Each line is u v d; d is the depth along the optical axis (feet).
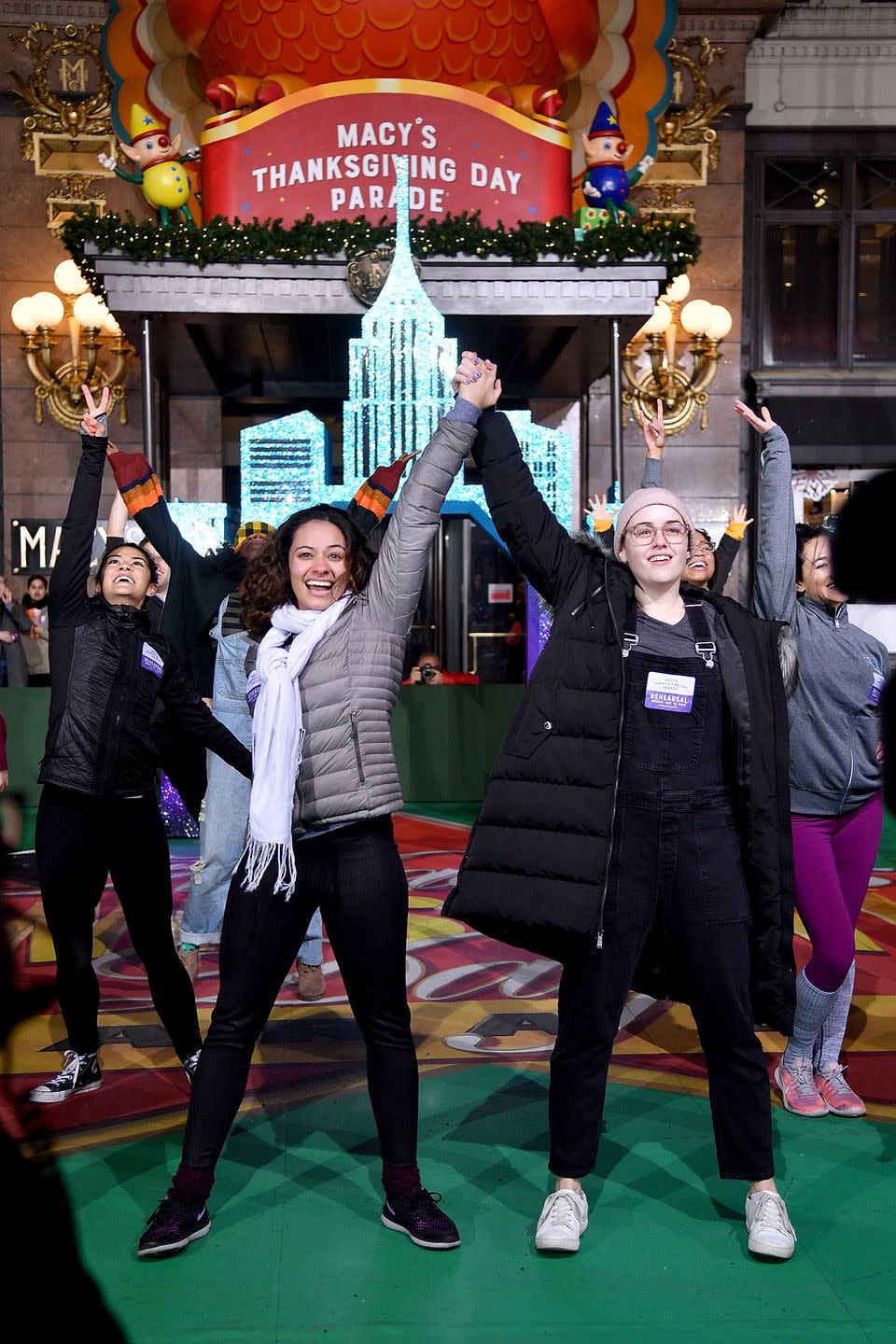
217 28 32.45
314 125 30.32
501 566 43.73
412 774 30.22
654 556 8.86
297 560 9.24
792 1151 10.67
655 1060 12.81
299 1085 12.03
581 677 8.87
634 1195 9.77
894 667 5.78
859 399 44.16
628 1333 7.81
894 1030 13.85
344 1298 8.18
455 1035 13.66
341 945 8.84
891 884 21.66
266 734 8.66
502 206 30.78
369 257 28.91
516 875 8.75
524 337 33.81
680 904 8.82
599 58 37.04
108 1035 13.46
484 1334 7.78
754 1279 8.49
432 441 9.19
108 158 29.78
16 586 41.04
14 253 40.91
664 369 41.11
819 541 11.18
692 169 42.11
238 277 29.25
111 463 12.08
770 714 8.89
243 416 43.16
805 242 44.91
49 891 11.01
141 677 10.87
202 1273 8.49
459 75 32.14
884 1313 8.05
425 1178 10.03
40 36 40.60
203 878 14.44
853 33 43.68
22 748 29.09
